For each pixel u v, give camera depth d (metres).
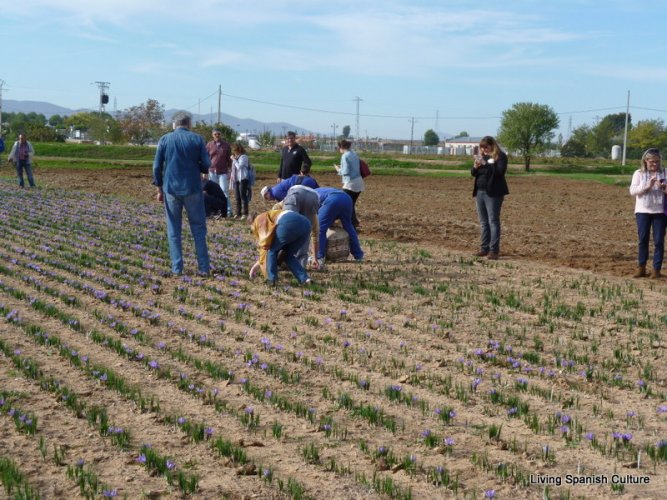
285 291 14.97
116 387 11.13
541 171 67.62
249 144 117.06
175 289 14.92
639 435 9.72
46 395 10.84
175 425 9.87
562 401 10.93
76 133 149.62
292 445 9.31
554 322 13.66
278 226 15.15
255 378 11.73
